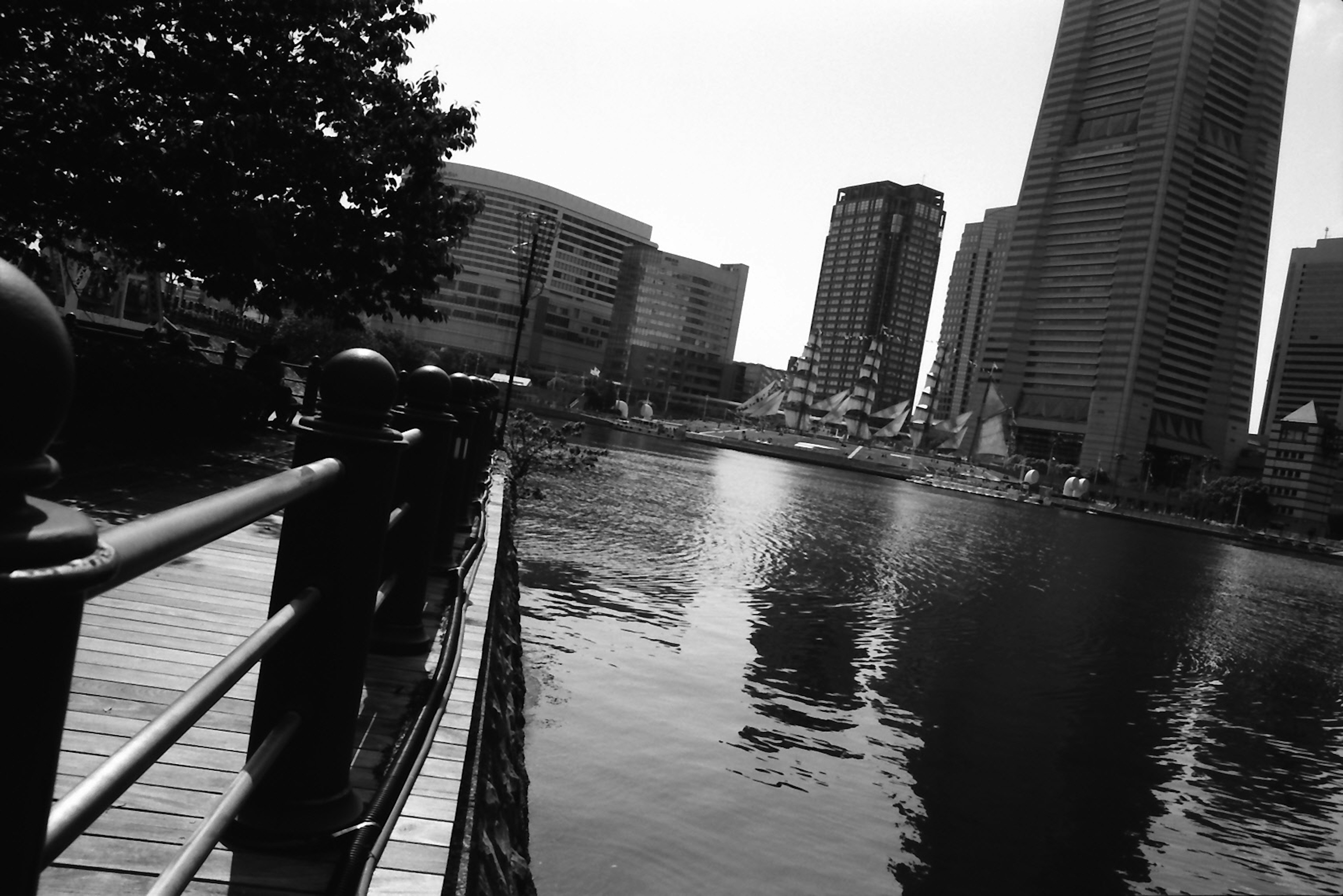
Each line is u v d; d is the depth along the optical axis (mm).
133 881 1960
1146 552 65938
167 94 12555
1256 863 10492
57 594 674
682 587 20234
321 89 13992
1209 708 17984
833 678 14953
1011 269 198000
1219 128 178125
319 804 2139
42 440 695
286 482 1540
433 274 15414
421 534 4086
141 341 16719
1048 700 16250
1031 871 9180
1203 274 178125
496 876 3691
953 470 172250
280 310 15469
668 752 10250
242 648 1474
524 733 9844
